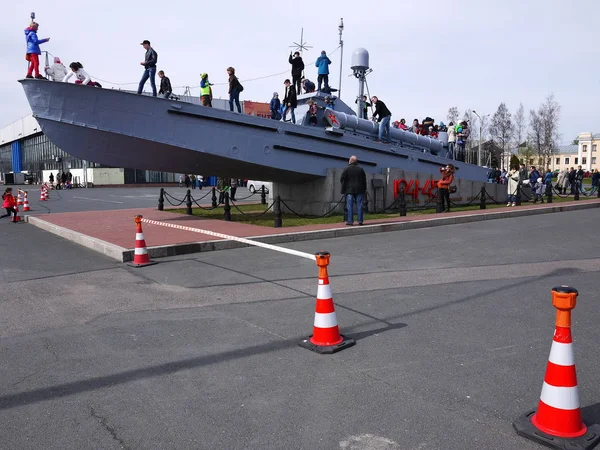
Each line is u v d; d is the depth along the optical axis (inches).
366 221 586.9
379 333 213.3
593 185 1231.5
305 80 799.1
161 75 593.6
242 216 694.5
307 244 460.1
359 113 799.1
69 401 154.1
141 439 131.6
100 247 423.2
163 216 704.4
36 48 515.8
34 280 319.9
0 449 127.4
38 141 2854.3
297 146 644.1
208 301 267.3
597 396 153.3
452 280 308.0
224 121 579.2
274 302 263.9
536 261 364.5
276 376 171.0
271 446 127.5
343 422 139.1
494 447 125.2
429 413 143.4
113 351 195.9
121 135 529.7
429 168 835.4
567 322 128.3
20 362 185.5
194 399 154.6
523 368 174.7
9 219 720.3
